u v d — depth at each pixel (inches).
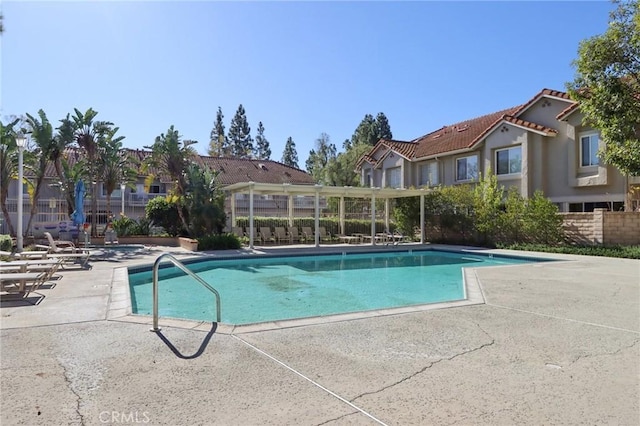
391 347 185.0
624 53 488.7
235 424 117.0
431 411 125.6
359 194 879.7
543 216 684.7
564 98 757.3
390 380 148.9
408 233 935.7
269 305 348.5
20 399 131.1
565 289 328.2
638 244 601.6
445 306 266.4
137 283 445.7
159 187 1400.1
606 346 187.5
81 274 397.4
